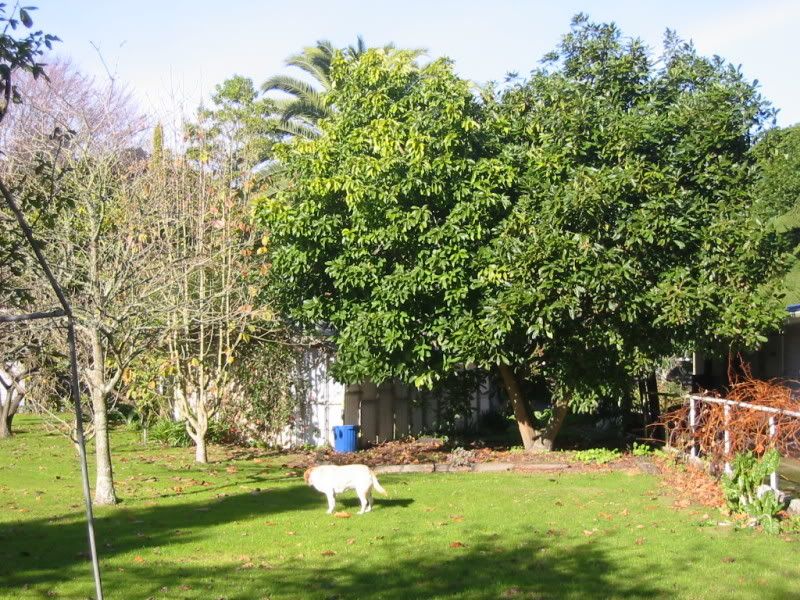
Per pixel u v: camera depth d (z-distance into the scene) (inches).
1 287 289.3
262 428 663.8
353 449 623.2
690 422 452.4
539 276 470.0
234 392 663.8
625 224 471.5
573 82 530.9
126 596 248.7
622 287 462.3
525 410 587.8
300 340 646.5
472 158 524.1
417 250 510.0
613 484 439.5
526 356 538.9
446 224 494.9
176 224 508.7
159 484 466.6
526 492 419.5
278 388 659.4
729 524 333.7
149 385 622.5
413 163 492.1
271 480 488.4
